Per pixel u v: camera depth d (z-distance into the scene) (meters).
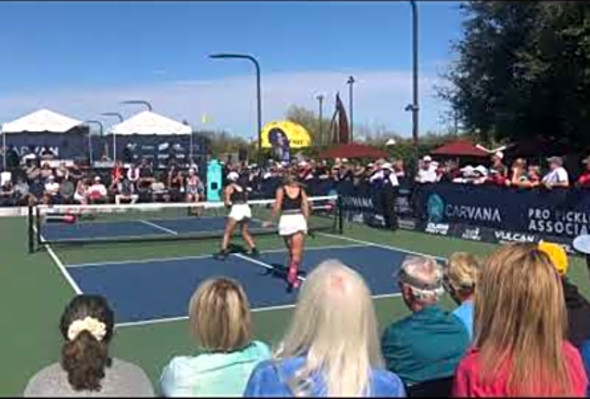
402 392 2.53
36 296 10.66
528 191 16.33
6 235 19.50
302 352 2.63
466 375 3.05
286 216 11.06
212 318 3.50
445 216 19.23
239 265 13.71
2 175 23.12
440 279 3.97
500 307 3.04
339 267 2.75
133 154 27.48
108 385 2.79
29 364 6.91
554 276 3.04
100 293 10.88
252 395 2.35
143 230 20.62
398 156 25.56
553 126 20.48
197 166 29.06
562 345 3.06
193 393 3.20
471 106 17.56
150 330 8.39
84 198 24.16
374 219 22.03
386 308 9.55
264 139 32.75
